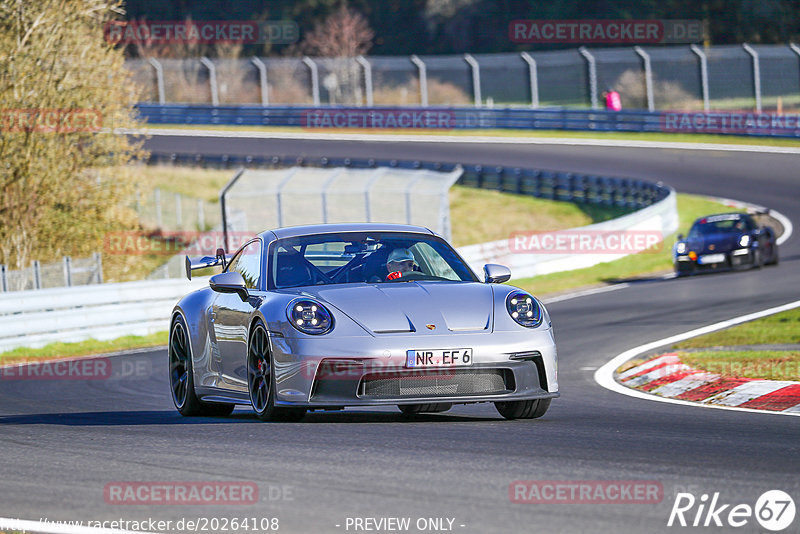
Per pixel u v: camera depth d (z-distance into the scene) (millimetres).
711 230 79938
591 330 52188
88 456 21531
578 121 170625
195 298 30766
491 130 177500
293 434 23453
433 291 25719
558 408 29438
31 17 82062
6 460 21438
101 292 61094
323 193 94312
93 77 85312
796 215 112875
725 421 25688
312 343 23984
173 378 31391
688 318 53906
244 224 100312
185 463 20219
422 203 123812
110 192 89375
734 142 155250
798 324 47125
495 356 24250
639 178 136750
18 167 83500
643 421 25859
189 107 195750
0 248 84562
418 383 24125
